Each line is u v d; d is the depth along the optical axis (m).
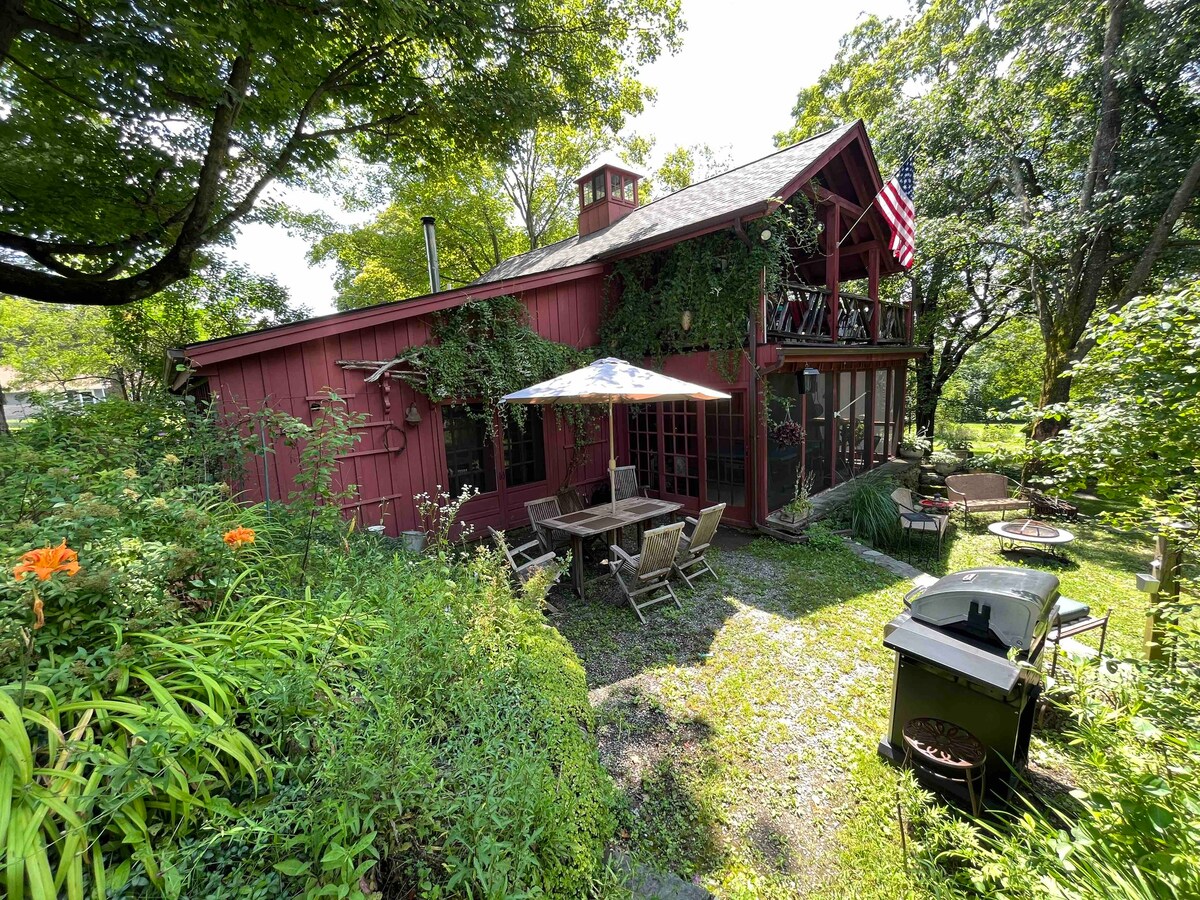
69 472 2.23
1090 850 1.44
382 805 1.19
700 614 4.50
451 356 6.36
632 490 7.34
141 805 1.16
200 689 1.46
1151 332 2.45
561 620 4.48
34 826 0.99
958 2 10.40
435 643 1.89
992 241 9.50
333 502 3.45
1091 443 2.62
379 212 18.44
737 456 6.97
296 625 1.90
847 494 7.57
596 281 8.29
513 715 1.85
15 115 4.64
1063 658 2.66
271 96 5.85
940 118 10.56
